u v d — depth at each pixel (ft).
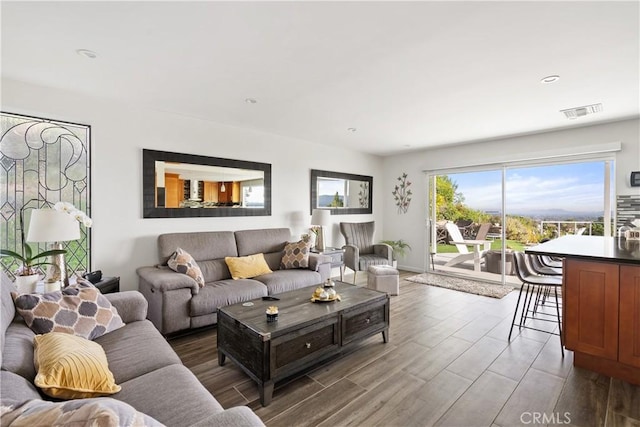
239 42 6.84
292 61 7.73
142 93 9.91
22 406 2.61
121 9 5.65
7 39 6.67
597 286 7.42
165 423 3.80
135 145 11.07
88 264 10.20
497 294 14.32
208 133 12.89
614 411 6.14
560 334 9.25
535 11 5.67
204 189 12.78
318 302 8.55
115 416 2.31
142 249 11.24
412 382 7.18
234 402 6.49
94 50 7.16
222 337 7.79
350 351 8.71
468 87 9.28
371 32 6.43
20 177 9.23
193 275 10.21
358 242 17.92
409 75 8.48
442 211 18.76
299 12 5.76
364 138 15.99
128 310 7.26
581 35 6.45
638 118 12.19
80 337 5.33
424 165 19.22
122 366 5.14
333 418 5.97
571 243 9.54
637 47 6.91
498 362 8.07
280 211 15.48
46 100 9.36
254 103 10.79
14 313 5.51
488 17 5.87
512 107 11.02
